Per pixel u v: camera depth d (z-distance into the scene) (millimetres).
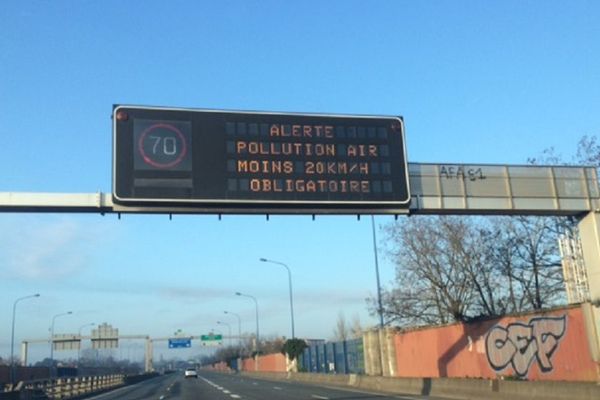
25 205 18969
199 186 19250
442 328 36031
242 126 19969
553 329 26109
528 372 27688
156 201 18969
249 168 19672
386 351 44094
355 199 20281
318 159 20266
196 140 19578
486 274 43250
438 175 22156
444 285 44938
